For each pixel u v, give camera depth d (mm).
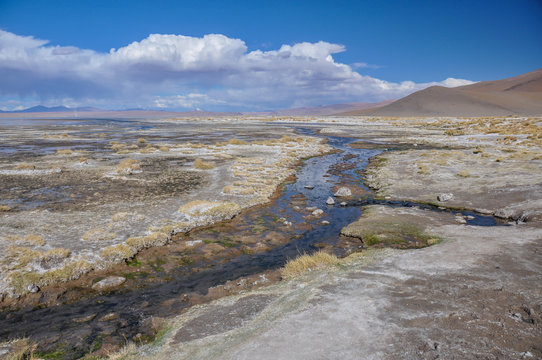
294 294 10656
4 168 34781
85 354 8812
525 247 13672
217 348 7723
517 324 7832
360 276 11539
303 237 18453
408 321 8148
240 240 17891
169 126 122062
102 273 13891
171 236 18188
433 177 31859
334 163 44812
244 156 47688
